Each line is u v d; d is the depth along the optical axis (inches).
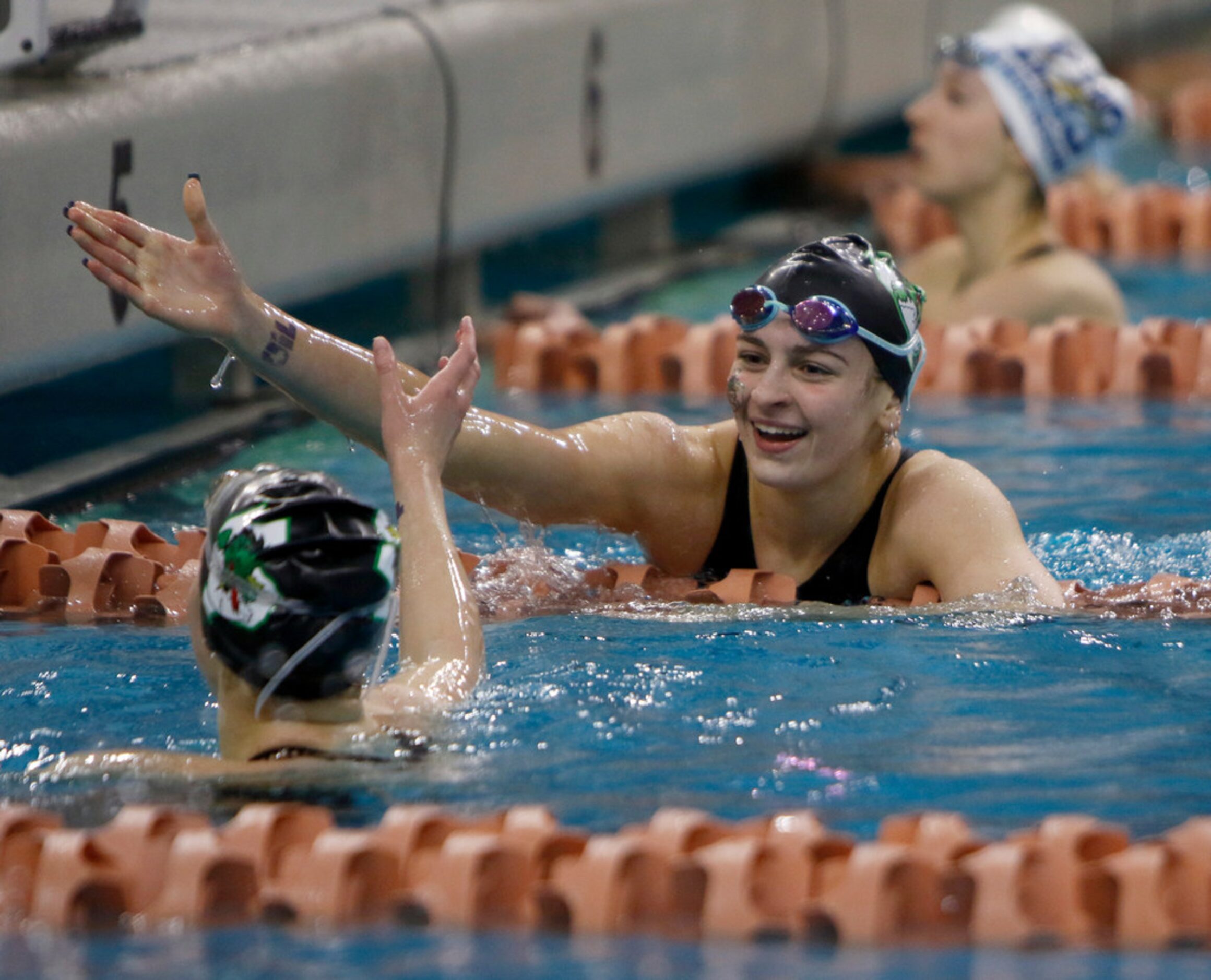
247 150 689.6
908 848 260.7
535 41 886.4
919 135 796.0
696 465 458.9
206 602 294.7
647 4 983.6
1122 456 606.9
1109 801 292.4
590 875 252.8
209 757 308.8
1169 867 252.2
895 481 444.5
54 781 298.5
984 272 800.3
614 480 446.3
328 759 299.7
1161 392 717.3
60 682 369.4
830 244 433.7
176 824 264.2
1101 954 238.4
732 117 1078.4
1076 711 342.3
